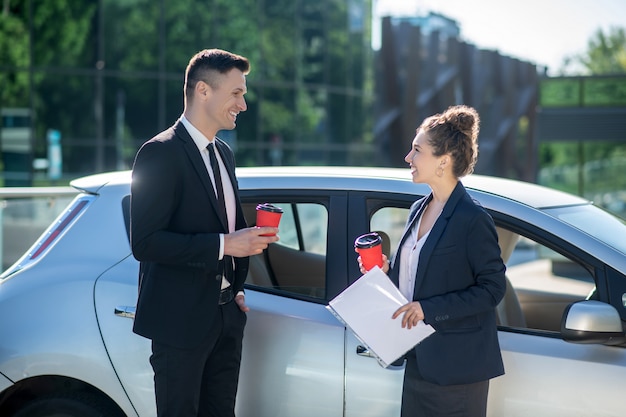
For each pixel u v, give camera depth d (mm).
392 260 3088
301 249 3520
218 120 3104
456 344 2857
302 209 3527
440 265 2857
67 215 3658
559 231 3135
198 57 3100
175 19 18906
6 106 17625
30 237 6195
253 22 20516
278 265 3537
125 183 3666
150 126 18703
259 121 20844
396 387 3133
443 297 2814
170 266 3084
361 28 24875
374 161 26094
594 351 3033
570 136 17266
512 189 3488
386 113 26484
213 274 3082
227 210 3201
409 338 2859
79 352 3363
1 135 17688
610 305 2926
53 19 17672
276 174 3557
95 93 18078
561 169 17625
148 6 18547
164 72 18797
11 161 17703
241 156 20500
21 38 17516
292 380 3250
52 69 17688
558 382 3018
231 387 3242
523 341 3109
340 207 3381
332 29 23109
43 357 3377
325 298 3324
